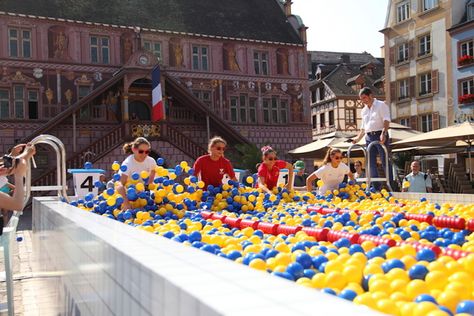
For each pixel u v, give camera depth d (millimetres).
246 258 2344
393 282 1688
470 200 6746
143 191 6066
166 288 1238
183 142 28516
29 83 27656
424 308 1309
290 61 34938
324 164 7961
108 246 1880
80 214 3430
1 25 27219
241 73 33344
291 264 2047
